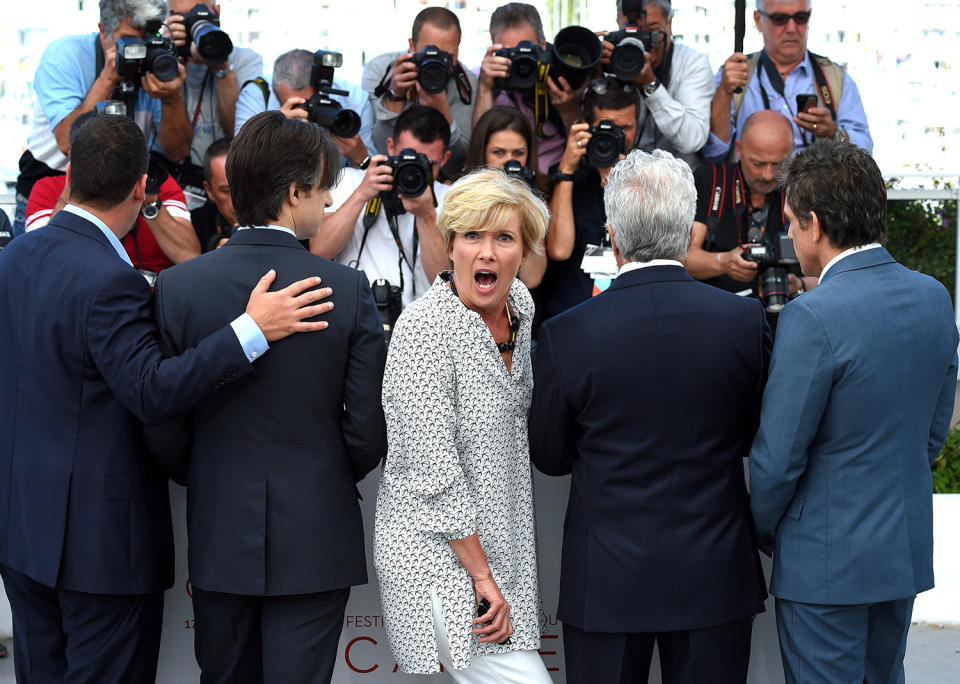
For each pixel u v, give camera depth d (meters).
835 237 2.73
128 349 2.67
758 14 5.54
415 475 2.69
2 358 2.88
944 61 5.86
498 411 2.75
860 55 5.89
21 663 3.01
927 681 4.35
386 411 2.74
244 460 2.69
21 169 4.91
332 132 4.52
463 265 2.72
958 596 5.06
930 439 2.94
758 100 5.43
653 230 2.74
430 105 4.89
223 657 2.78
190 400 2.60
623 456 2.72
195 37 4.66
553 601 3.35
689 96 5.08
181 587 3.28
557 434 2.82
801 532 2.74
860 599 2.68
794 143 4.98
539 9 5.97
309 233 2.84
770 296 4.11
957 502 5.07
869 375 2.62
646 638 2.85
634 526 2.72
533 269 4.41
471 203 2.69
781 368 2.68
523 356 2.89
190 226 4.36
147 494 2.88
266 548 2.68
